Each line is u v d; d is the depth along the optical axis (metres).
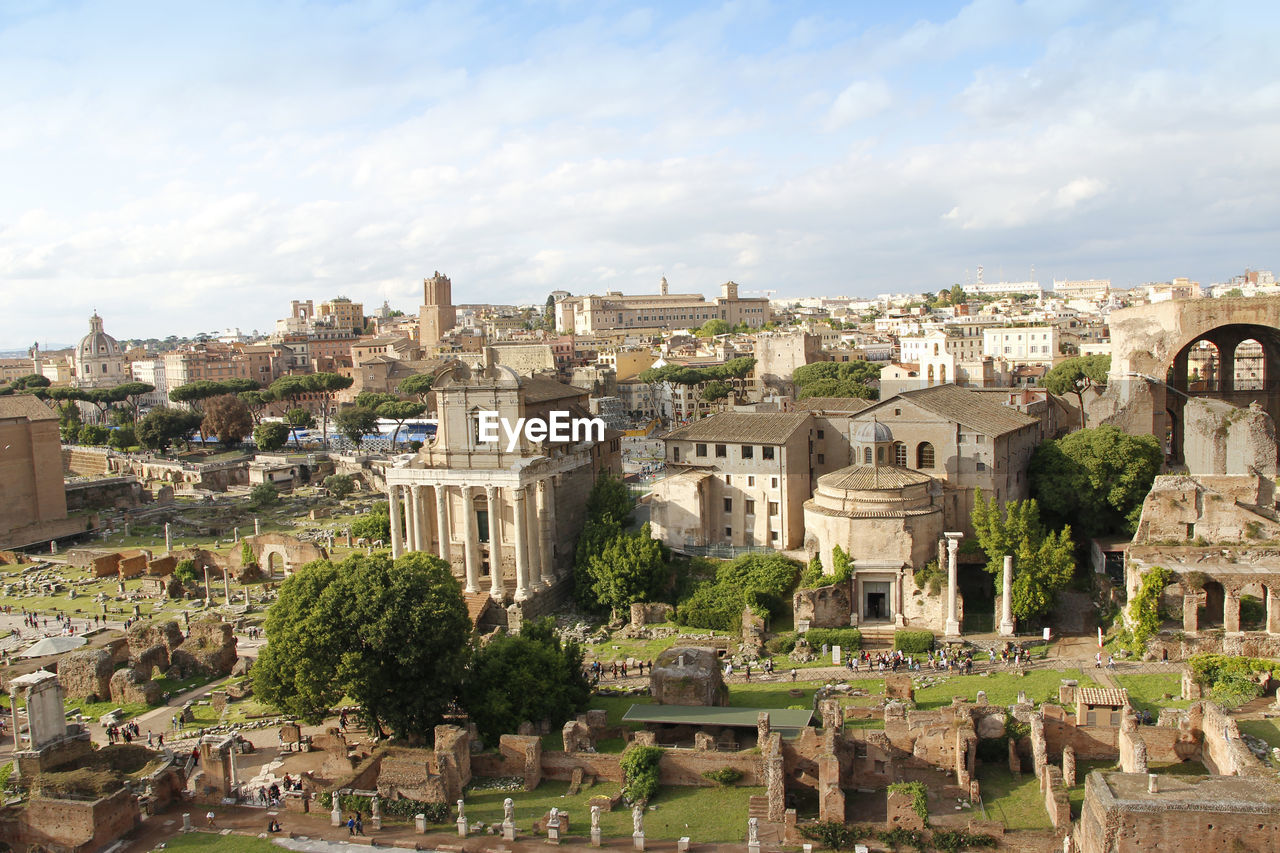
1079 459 104.12
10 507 162.88
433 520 118.44
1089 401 137.00
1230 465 102.50
